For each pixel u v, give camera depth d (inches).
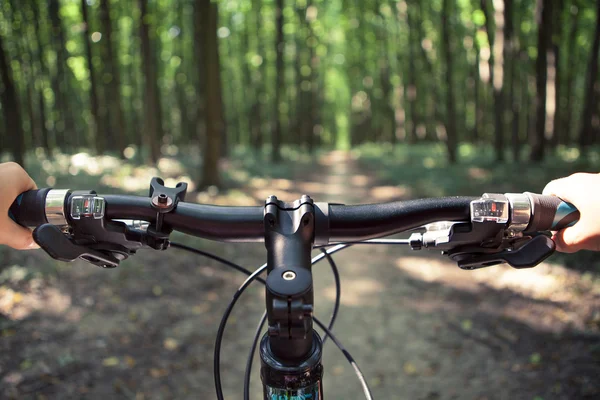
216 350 43.0
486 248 40.5
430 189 526.6
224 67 1149.7
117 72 753.0
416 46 1080.2
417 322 218.1
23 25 857.5
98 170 587.5
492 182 509.7
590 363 169.9
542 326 203.8
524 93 1012.5
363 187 632.4
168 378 169.5
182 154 981.2
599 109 978.7
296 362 34.8
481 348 192.5
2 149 800.3
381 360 187.9
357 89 1657.2
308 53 1266.0
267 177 692.7
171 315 215.2
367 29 1250.6
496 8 688.4
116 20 903.1
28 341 177.6
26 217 39.0
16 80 911.7
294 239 37.1
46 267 238.4
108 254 42.9
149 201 40.8
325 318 223.9
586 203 36.0
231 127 1494.8
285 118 1509.6
